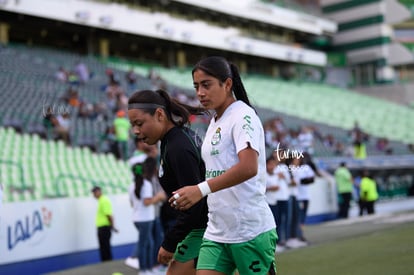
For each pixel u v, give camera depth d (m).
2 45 23.03
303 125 27.77
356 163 19.27
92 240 9.70
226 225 3.02
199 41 34.56
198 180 3.31
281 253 8.55
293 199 9.61
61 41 32.12
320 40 49.25
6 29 27.33
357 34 47.97
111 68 25.98
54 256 8.96
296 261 7.54
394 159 21.19
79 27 29.64
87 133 15.75
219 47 36.16
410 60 45.78
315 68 46.34
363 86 45.47
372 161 20.05
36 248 8.66
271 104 31.81
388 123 34.66
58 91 19.00
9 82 18.30
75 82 19.83
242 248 3.00
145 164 7.62
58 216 9.12
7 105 15.91
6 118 14.32
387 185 20.48
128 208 10.38
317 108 34.00
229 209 3.00
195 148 3.36
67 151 13.69
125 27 30.06
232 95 3.14
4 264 8.12
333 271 6.52
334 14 49.38
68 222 9.28
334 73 47.69
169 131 3.42
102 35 31.62
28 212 8.59
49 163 12.64
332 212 15.54
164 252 3.35
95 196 9.16
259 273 3.02
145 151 7.65
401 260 6.91
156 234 8.22
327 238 10.07
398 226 10.92
